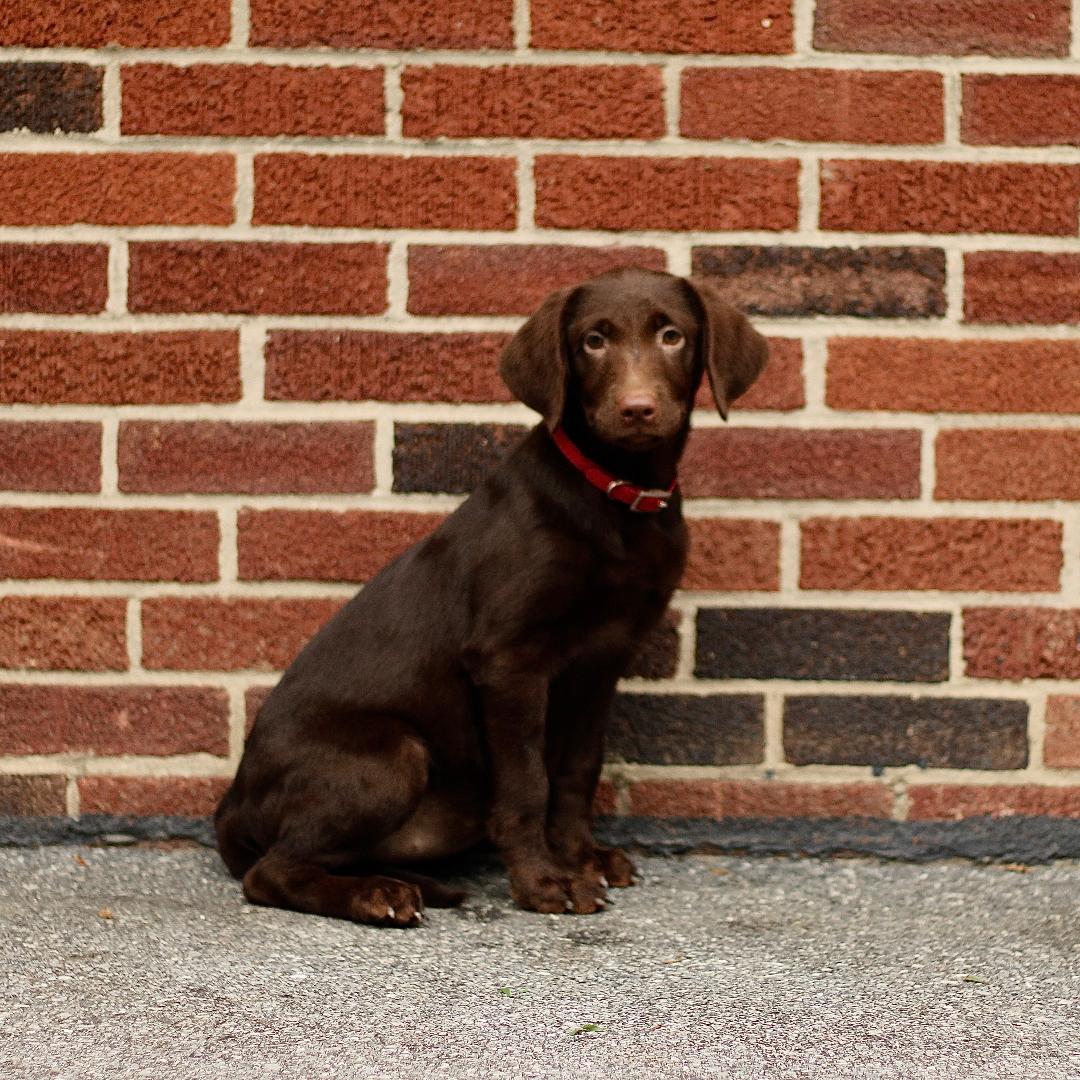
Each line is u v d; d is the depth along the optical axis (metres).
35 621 2.58
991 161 2.57
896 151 2.57
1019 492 2.58
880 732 2.59
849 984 2.27
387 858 2.50
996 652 2.58
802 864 2.57
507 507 2.46
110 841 2.59
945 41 2.56
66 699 2.59
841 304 2.57
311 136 2.57
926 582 2.58
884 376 2.57
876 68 2.57
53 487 2.58
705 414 2.58
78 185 2.57
